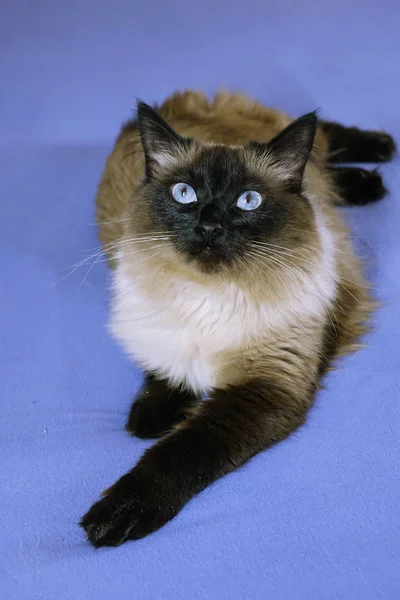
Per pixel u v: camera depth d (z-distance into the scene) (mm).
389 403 720
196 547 616
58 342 797
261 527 627
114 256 780
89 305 839
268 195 693
